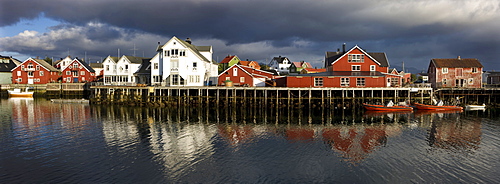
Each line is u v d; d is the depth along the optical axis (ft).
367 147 72.08
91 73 278.26
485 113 133.80
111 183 50.93
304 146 72.64
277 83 175.11
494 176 53.83
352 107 146.82
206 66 190.90
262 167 58.08
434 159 62.90
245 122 106.83
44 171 56.29
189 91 176.45
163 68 177.58
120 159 63.05
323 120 111.14
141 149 70.33
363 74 159.74
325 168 57.47
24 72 276.62
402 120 111.86
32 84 263.90
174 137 82.74
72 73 272.92
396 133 88.17
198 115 124.57
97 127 97.86
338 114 127.24
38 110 144.36
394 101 149.38
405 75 266.36
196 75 175.83
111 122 107.76
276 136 83.66
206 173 55.11
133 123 105.60
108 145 74.08
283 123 104.73
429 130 92.84
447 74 190.70
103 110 143.95
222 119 113.80
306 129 93.71
